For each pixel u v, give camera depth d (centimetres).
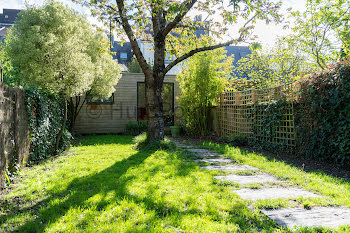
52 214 255
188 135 1082
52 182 371
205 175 399
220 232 212
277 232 208
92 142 870
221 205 271
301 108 609
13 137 404
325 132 534
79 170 441
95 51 920
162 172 416
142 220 236
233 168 459
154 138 699
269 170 433
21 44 629
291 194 312
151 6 554
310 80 575
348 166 484
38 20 675
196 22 689
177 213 251
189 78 974
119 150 662
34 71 586
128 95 1249
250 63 1233
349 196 300
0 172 341
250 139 797
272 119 689
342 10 698
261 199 290
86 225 227
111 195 304
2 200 300
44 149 570
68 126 1007
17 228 228
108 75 1019
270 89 719
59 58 565
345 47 736
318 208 265
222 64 973
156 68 707
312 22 786
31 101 495
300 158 582
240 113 849
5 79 732
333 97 507
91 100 1174
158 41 707
